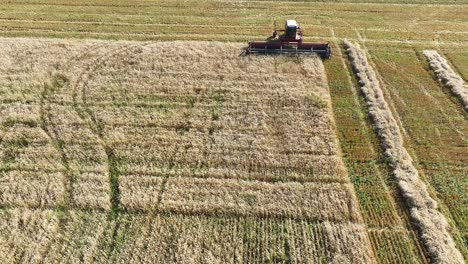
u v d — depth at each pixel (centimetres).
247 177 1902
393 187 1877
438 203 1811
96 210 1742
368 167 1977
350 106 2362
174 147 2052
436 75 2631
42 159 1967
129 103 2325
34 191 1808
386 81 2570
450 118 2289
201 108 2303
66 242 1620
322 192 1834
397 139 2114
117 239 1634
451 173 1956
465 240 1666
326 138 2117
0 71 2520
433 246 1612
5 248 1588
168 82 2489
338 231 1675
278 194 1822
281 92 2431
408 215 1756
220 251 1598
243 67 2634
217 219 1719
